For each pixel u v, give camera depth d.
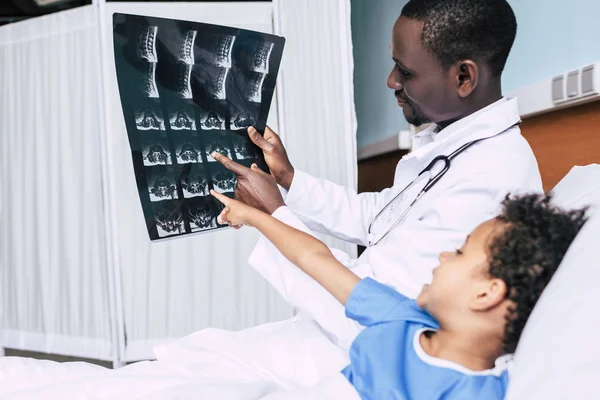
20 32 2.36
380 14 2.77
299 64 2.27
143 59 0.95
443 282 0.65
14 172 2.42
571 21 1.27
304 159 2.28
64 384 0.69
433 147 1.01
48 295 2.37
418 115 1.05
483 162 0.95
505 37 0.94
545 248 0.62
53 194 2.34
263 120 1.11
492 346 0.64
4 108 2.42
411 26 0.95
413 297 0.90
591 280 0.57
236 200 0.97
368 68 3.06
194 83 1.01
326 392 0.65
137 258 2.21
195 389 0.66
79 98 2.28
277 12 2.24
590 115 1.14
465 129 0.98
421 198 1.00
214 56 1.01
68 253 2.31
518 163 0.95
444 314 0.65
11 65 2.39
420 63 0.96
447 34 0.92
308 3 2.26
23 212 2.41
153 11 2.19
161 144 0.99
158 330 2.23
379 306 0.75
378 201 1.21
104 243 2.26
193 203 1.02
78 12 2.25
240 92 1.06
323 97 2.28
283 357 0.86
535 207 0.65
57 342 2.36
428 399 0.62
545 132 1.32
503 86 1.63
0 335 2.48
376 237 1.07
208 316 2.26
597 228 0.64
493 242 0.63
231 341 0.89
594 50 1.18
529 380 0.53
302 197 1.17
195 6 2.20
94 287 2.28
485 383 0.61
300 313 1.03
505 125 0.98
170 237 1.01
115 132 2.18
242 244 2.27
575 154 1.20
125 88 0.95
